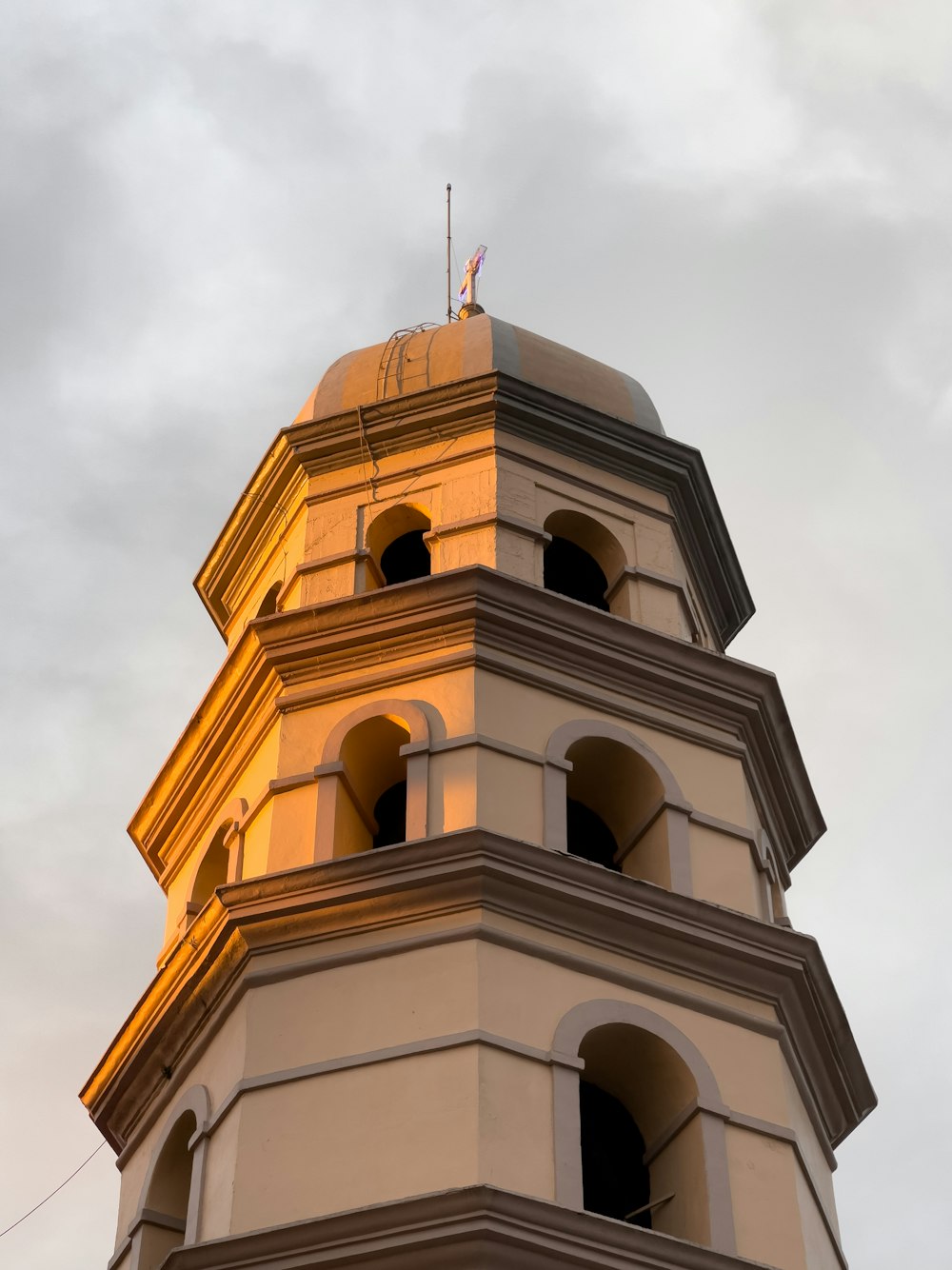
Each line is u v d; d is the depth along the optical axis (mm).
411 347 34688
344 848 28047
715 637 34656
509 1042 24969
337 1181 24125
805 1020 27734
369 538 31844
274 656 30031
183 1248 23266
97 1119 29531
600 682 29703
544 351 34719
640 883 26906
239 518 34156
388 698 29062
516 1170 23828
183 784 31609
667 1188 25562
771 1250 24750
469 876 26234
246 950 26734
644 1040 26031
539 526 31438
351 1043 25406
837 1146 29719
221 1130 25672
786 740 31094
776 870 30781
